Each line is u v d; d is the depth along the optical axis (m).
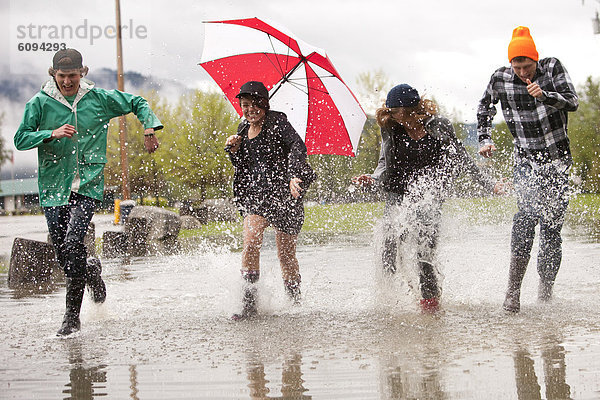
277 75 5.81
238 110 5.91
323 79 5.62
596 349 3.38
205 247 11.51
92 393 2.86
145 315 4.77
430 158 4.91
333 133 5.89
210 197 28.55
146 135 4.71
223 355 3.50
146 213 13.68
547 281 4.92
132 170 30.67
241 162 5.06
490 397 2.67
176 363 3.34
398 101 4.75
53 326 4.45
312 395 2.77
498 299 5.05
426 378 2.96
